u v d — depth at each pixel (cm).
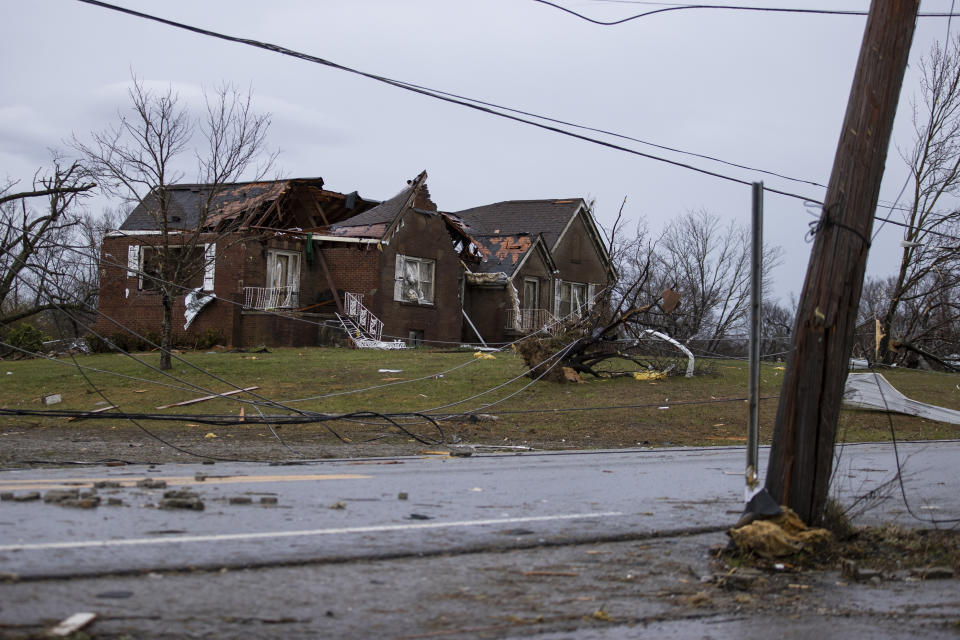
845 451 1583
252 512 762
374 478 1047
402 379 2484
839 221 728
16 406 2114
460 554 660
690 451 1614
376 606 521
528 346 2514
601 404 2266
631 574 628
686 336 5016
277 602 516
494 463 1307
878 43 736
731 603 571
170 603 501
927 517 898
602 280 5009
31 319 4622
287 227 3762
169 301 2539
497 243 4609
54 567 551
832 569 677
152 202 3697
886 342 3853
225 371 2548
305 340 3559
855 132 733
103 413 1547
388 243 3694
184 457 1365
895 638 512
